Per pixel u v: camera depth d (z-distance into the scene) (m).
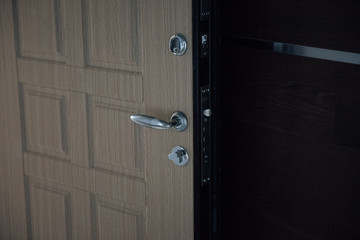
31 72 2.08
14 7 2.06
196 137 1.70
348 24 1.71
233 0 1.98
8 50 2.12
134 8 1.75
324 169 1.86
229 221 2.19
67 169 2.08
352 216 1.82
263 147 2.01
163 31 1.70
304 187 1.93
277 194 2.01
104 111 1.92
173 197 1.81
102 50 1.87
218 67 1.71
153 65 1.75
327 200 1.88
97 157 1.99
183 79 1.69
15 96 2.16
